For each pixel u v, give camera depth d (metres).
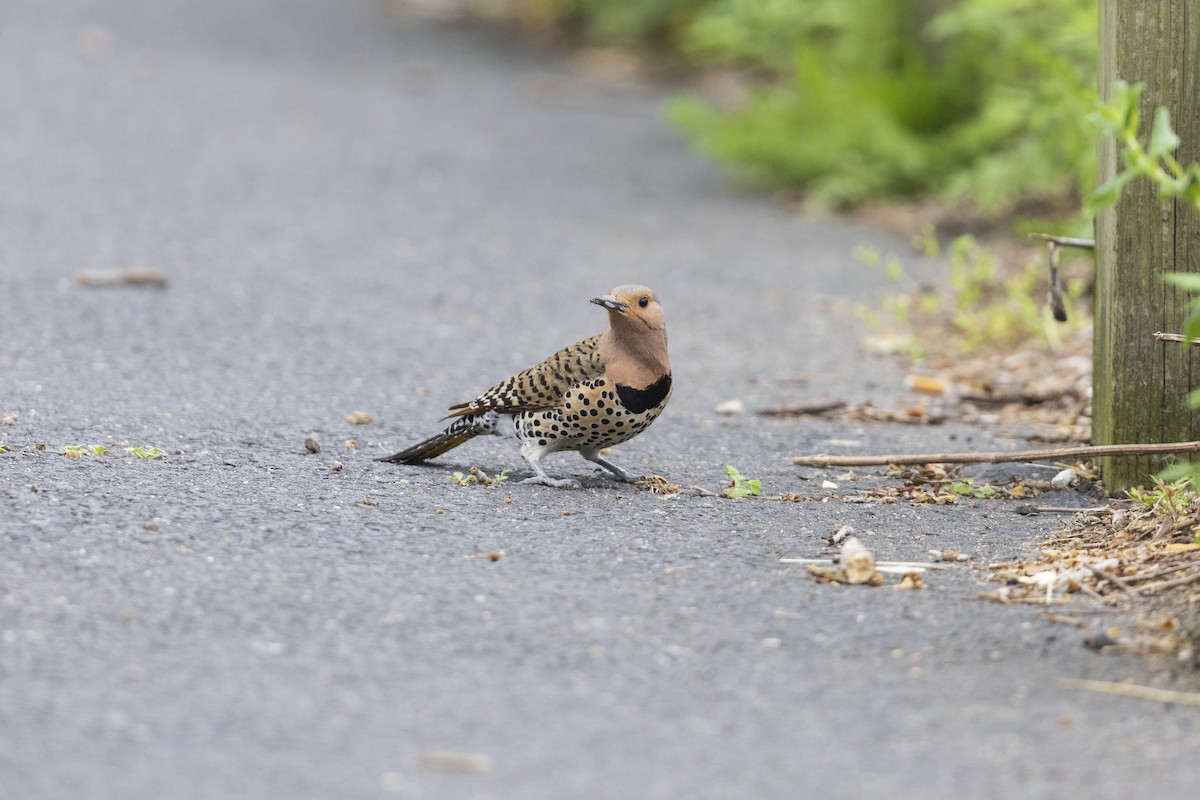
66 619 7.72
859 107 23.70
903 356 15.86
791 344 16.27
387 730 6.73
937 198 22.94
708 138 24.69
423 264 18.81
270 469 10.74
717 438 12.64
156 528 9.16
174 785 6.19
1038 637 7.93
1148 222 10.33
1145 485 10.62
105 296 16.00
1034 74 21.50
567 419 10.47
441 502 10.16
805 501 10.68
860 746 6.71
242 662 7.34
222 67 32.41
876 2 25.70
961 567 9.13
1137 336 10.48
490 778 6.34
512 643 7.70
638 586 8.60
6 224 18.81
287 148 25.36
